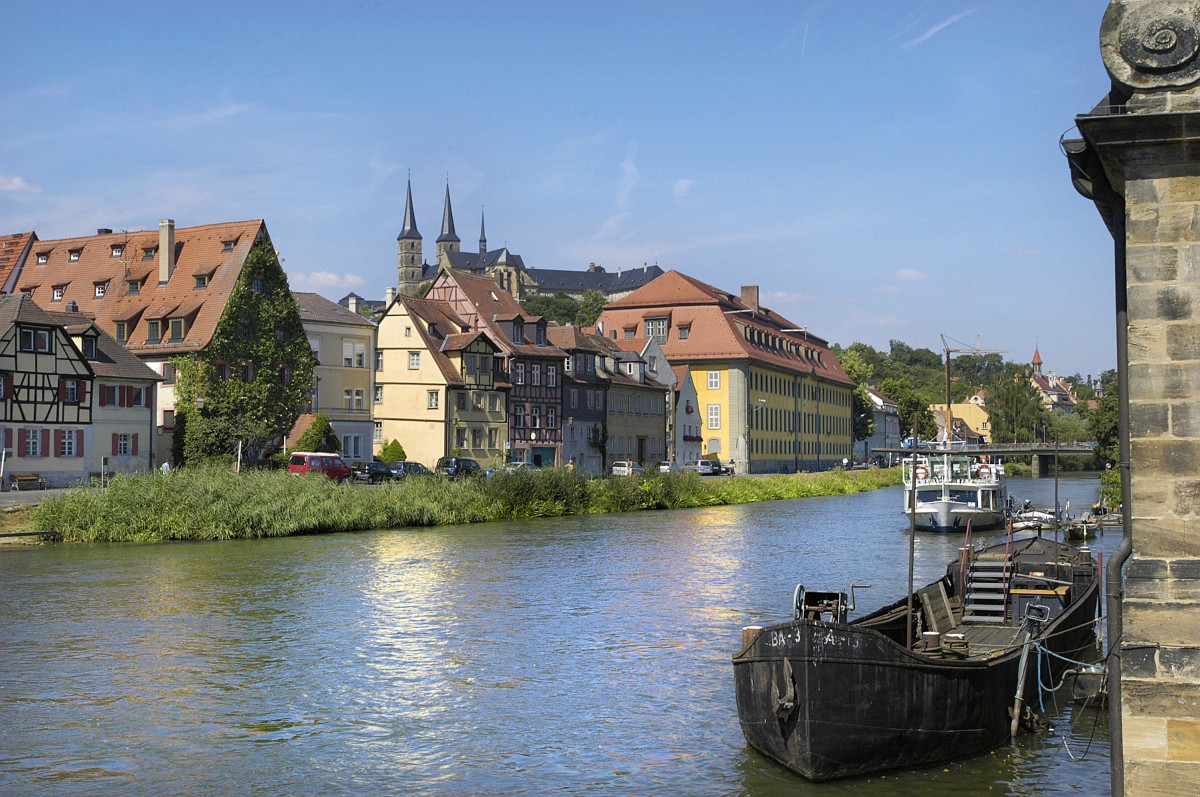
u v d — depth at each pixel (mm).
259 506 51875
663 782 17000
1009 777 17031
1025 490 100312
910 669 16938
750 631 18062
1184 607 11453
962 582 25656
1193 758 11422
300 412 81250
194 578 37969
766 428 131000
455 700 21859
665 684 23031
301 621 30141
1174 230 11445
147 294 83500
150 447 74562
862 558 45312
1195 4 11250
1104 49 11500
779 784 16812
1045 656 21422
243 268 78438
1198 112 11039
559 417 98562
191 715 20859
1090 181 12609
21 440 67375
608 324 129625
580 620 30391
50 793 16719
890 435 192625
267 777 17422
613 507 73000
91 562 42031
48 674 23984
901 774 17172
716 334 125375
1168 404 11508
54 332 69125
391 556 44625
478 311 96250
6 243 94188
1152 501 11570
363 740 19312
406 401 89812
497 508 64125
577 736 19422
